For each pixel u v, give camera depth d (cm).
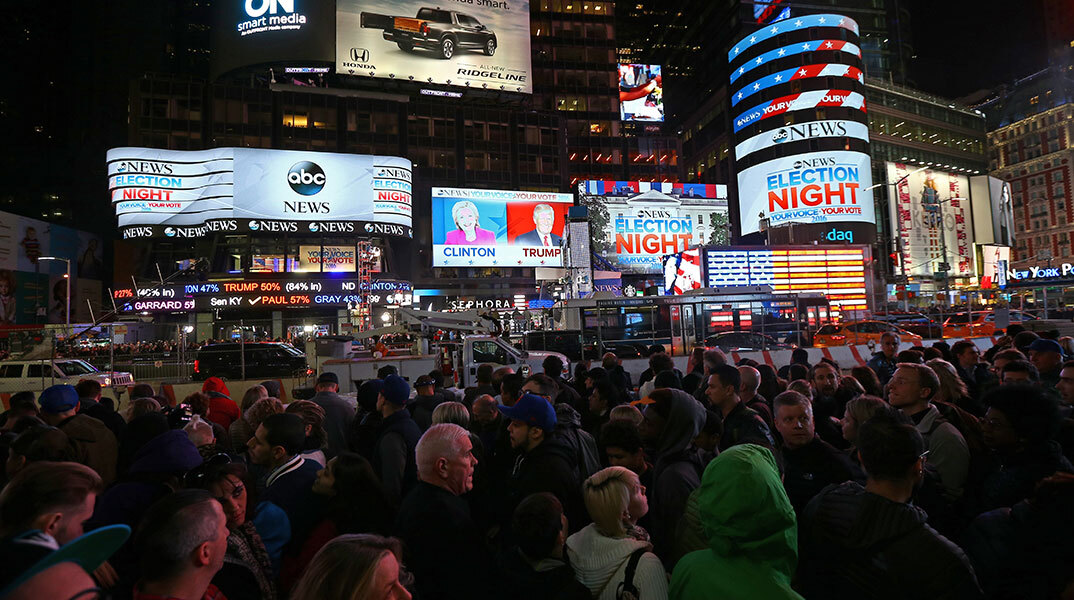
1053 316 3206
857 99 6881
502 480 427
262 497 316
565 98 7400
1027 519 225
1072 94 9625
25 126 8194
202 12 9488
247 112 5728
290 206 5156
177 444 298
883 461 225
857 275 3650
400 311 1762
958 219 7600
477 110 6519
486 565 276
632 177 7375
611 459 348
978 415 466
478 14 6394
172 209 5009
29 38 8419
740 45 7638
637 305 2223
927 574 204
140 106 5419
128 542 252
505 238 5834
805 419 347
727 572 199
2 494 194
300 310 4925
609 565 235
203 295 4662
